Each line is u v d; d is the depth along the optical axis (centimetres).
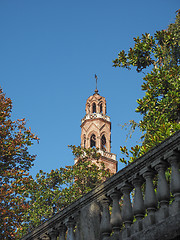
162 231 501
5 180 1481
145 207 549
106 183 646
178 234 477
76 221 700
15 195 1446
